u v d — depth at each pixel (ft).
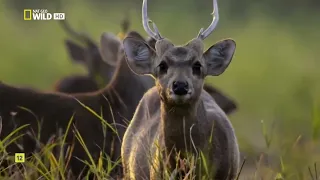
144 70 39.91
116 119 48.57
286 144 55.21
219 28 118.52
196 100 38.11
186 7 126.11
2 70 93.15
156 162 39.06
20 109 46.83
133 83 50.01
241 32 118.11
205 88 53.21
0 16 115.44
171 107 38.04
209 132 39.17
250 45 110.22
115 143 47.21
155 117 41.68
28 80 92.07
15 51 100.94
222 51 39.99
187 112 38.14
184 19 119.85
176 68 37.86
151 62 39.75
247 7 128.47
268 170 45.65
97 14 117.19
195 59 38.11
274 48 111.55
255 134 72.49
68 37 91.30
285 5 136.15
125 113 49.03
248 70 97.91
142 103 43.29
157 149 39.19
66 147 46.50
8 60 95.71
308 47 114.73
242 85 93.35
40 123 46.91
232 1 128.67
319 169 51.65
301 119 79.15
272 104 86.33
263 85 93.66
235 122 77.66
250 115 82.58
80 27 96.27
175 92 37.24
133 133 42.63
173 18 118.73
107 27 107.55
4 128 46.37
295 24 127.44
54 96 47.96
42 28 112.06
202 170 38.73
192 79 37.76
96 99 48.73
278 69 100.37
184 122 38.29
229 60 40.04
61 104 47.67
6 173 42.27
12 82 90.89
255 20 124.67
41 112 47.14
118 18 114.93
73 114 47.16
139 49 40.04
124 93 49.62
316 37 120.16
